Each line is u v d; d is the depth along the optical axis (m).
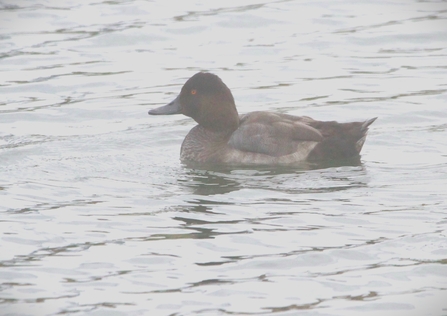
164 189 12.23
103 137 15.01
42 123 15.90
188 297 8.90
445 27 21.09
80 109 16.62
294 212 11.15
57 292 9.04
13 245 10.23
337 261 9.67
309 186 12.23
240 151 13.51
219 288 9.07
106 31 20.97
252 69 18.69
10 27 21.28
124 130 15.45
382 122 15.59
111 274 9.43
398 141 14.41
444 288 9.01
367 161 13.41
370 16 22.06
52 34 20.91
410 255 9.77
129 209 11.40
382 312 8.59
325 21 21.70
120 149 14.41
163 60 19.33
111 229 10.70
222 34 20.92
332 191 11.98
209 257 9.83
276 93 17.28
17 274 9.46
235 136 13.55
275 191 12.02
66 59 19.38
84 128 15.63
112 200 11.78
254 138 13.41
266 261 9.69
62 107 16.75
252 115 13.80
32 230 10.69
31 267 9.62
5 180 12.75
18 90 17.66
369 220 10.83
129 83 18.03
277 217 10.98
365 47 20.06
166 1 23.30
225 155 13.53
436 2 23.06
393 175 12.64
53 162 13.66
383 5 22.86
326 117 15.96
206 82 13.73
